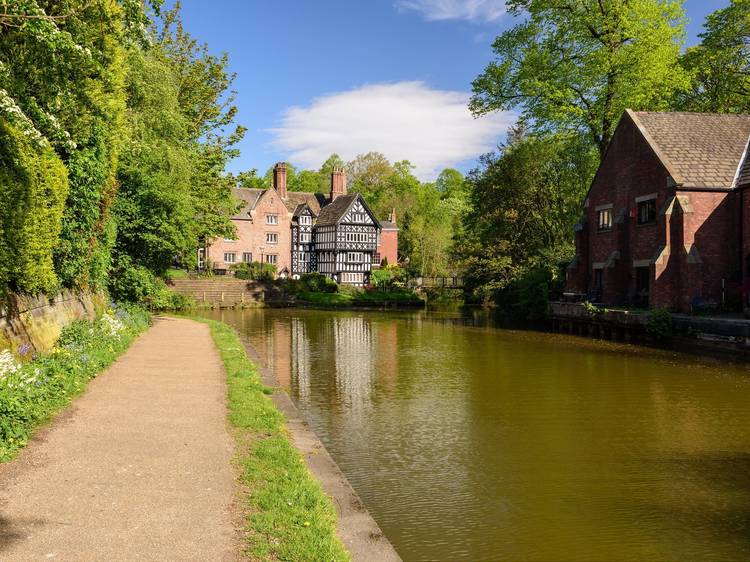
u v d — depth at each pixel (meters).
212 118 37.84
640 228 30.83
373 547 5.90
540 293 38.53
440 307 56.31
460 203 99.81
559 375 18.38
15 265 11.70
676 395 15.48
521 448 11.03
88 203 16.50
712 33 38.06
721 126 30.75
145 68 22.34
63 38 9.22
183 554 5.25
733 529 7.70
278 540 5.61
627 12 34.00
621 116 32.38
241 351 18.83
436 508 8.30
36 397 9.41
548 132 38.44
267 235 74.12
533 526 7.76
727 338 22.23
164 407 10.59
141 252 26.06
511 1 38.25
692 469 9.94
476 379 17.72
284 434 9.46
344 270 74.19
